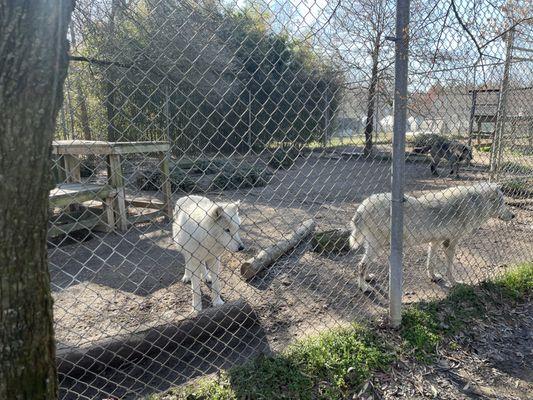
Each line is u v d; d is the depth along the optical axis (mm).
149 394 2400
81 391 2475
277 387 2404
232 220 3330
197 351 2920
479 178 10289
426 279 4203
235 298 3771
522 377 2717
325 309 3561
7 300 1130
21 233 1118
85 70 3742
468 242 5355
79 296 3828
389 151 4633
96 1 3389
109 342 2654
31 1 1007
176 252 5145
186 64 3965
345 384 2498
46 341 1250
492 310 3477
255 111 12234
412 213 3713
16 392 1192
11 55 1011
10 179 1071
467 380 2652
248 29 2797
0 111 1030
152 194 8023
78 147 5309
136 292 3918
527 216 6500
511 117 6617
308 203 7977
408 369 2691
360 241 3910
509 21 3051
